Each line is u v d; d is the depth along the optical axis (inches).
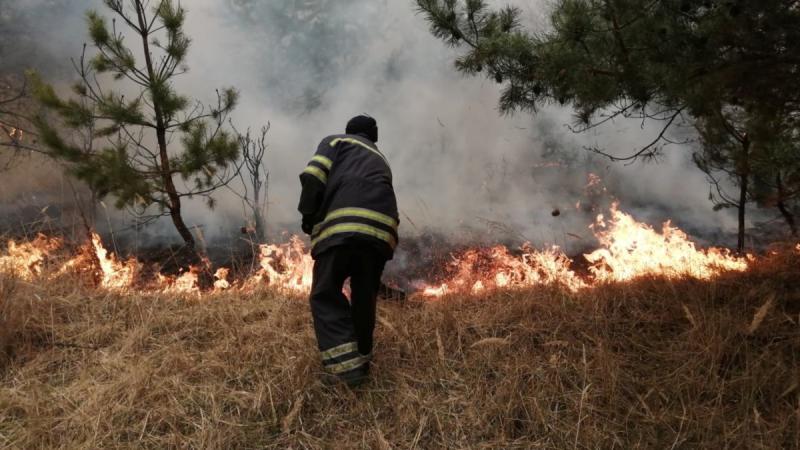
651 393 133.6
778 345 148.8
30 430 121.7
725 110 228.1
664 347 151.8
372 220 134.9
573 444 122.7
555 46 154.7
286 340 157.2
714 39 139.1
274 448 123.7
